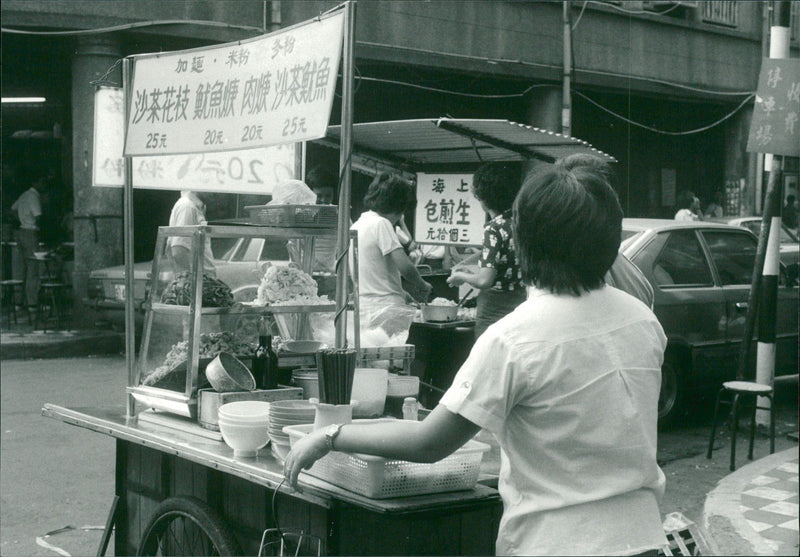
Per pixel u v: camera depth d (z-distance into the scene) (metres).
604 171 2.64
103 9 10.42
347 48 2.83
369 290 5.12
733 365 7.09
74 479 5.69
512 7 13.16
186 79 3.39
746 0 16.73
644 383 1.94
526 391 1.86
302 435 2.47
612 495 1.86
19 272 12.65
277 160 4.39
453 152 6.81
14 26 10.22
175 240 3.40
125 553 3.52
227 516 2.99
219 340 3.43
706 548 3.00
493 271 5.03
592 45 14.37
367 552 2.48
